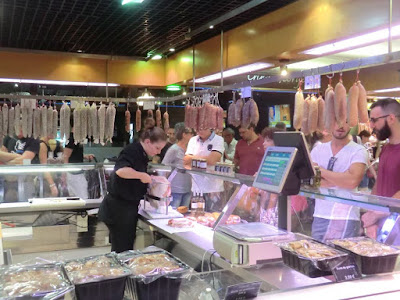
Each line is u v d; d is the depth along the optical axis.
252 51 4.30
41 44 5.64
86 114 5.66
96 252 4.03
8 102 6.65
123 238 3.58
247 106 4.25
